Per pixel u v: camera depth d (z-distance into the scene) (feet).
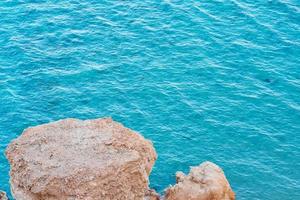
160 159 101.50
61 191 65.21
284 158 103.14
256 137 106.93
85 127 73.05
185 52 126.11
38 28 133.59
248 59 124.57
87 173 66.08
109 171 66.64
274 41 129.59
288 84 118.62
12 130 107.55
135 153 69.00
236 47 127.54
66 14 138.21
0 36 130.52
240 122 110.01
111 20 136.26
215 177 81.61
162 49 127.13
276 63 123.85
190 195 79.46
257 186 97.76
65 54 126.21
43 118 110.22
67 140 70.64
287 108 113.19
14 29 132.87
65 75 120.57
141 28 133.28
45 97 115.03
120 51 126.93
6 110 111.75
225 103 113.80
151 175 98.48
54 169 66.39
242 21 135.13
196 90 116.67
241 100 114.52
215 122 109.60
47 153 68.64
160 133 106.93
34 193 65.26
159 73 120.67
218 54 125.80
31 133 72.08
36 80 119.24
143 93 115.75
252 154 103.76
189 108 112.27
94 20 136.36
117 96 115.14
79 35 131.75
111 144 70.13
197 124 109.19
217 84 118.21
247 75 120.78
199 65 122.62
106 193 66.39
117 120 109.40
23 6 140.15
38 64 123.44
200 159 102.17
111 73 120.88
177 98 114.52
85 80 119.24
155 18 136.46
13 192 67.72
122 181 67.36
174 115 110.93
